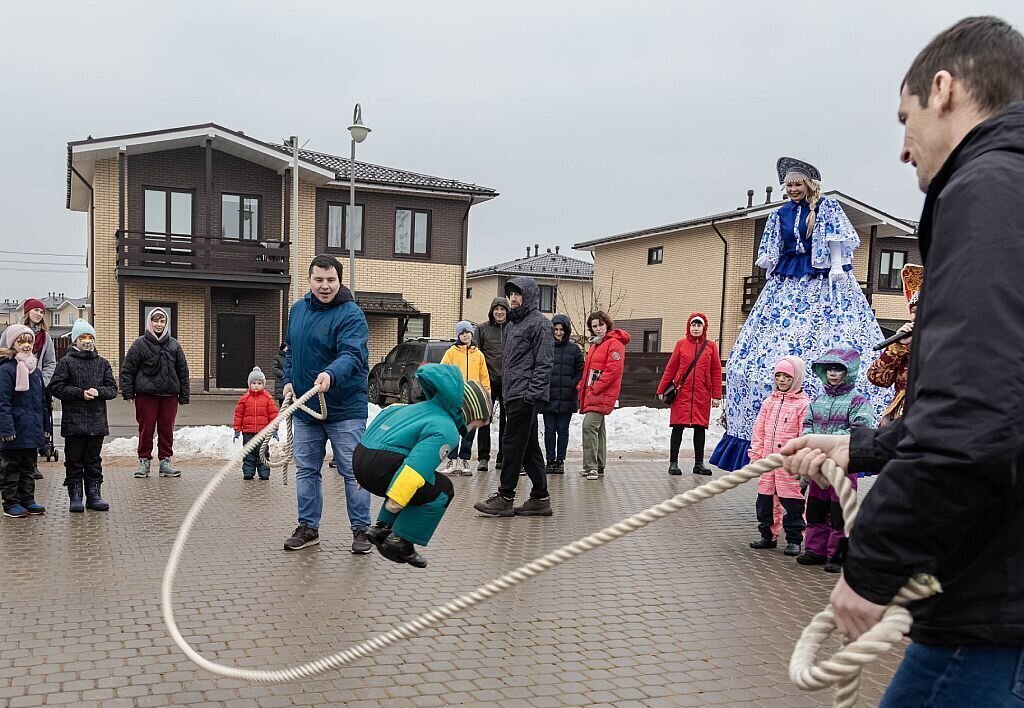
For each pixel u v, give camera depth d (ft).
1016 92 5.82
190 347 84.38
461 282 93.61
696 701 12.54
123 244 77.82
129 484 29.78
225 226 84.74
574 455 40.52
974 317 4.80
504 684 12.96
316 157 95.86
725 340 100.17
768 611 17.16
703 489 6.89
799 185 25.04
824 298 25.27
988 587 5.28
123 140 76.59
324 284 20.43
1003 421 4.58
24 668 13.14
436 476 15.06
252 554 20.44
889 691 5.92
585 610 16.89
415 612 16.33
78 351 24.81
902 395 19.93
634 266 119.03
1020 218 4.88
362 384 20.90
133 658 13.61
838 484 6.36
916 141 6.21
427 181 93.56
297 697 12.23
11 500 24.08
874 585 5.18
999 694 5.27
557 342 34.17
